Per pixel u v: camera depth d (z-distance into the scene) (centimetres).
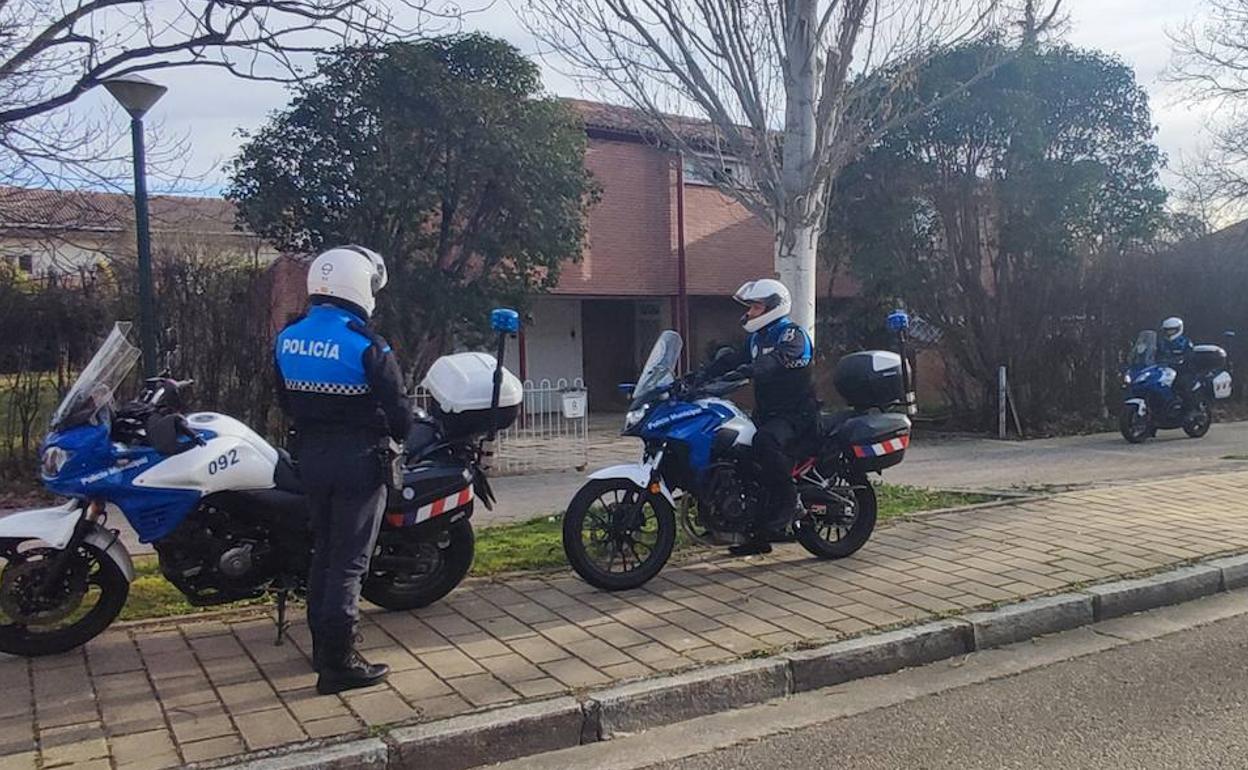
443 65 1398
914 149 1614
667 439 645
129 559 545
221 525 531
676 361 675
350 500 482
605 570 635
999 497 945
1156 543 741
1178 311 1847
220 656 519
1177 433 1641
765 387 682
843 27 838
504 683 478
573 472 1272
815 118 852
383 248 1386
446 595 622
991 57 1169
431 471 566
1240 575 684
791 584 645
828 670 516
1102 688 507
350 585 474
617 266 2055
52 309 1194
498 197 1438
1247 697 491
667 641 537
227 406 1251
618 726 457
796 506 670
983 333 1669
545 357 2181
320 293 494
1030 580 648
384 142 1359
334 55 747
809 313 870
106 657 518
